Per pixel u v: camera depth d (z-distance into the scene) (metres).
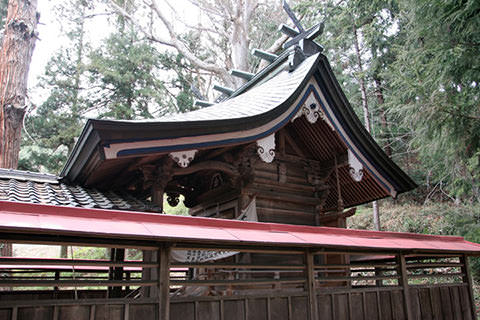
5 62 10.94
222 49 22.80
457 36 8.85
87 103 19.67
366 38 16.17
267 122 6.51
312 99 7.27
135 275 13.88
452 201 16.73
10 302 3.20
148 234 3.48
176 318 3.99
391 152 17.69
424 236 6.62
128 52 20.25
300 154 8.56
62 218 3.41
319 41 17.72
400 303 6.03
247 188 7.28
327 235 5.17
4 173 6.51
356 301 5.53
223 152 7.15
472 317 6.95
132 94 19.92
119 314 3.68
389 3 15.17
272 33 21.45
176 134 5.51
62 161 17.58
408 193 18.59
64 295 8.54
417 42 12.05
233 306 4.40
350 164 7.69
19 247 19.97
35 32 11.56
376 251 5.96
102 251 17.67
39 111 18.72
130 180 7.05
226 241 3.88
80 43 21.83
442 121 8.97
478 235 11.23
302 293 4.97
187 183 8.59
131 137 5.12
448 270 12.37
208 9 19.91
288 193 7.98
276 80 8.36
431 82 9.31
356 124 7.61
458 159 10.22
